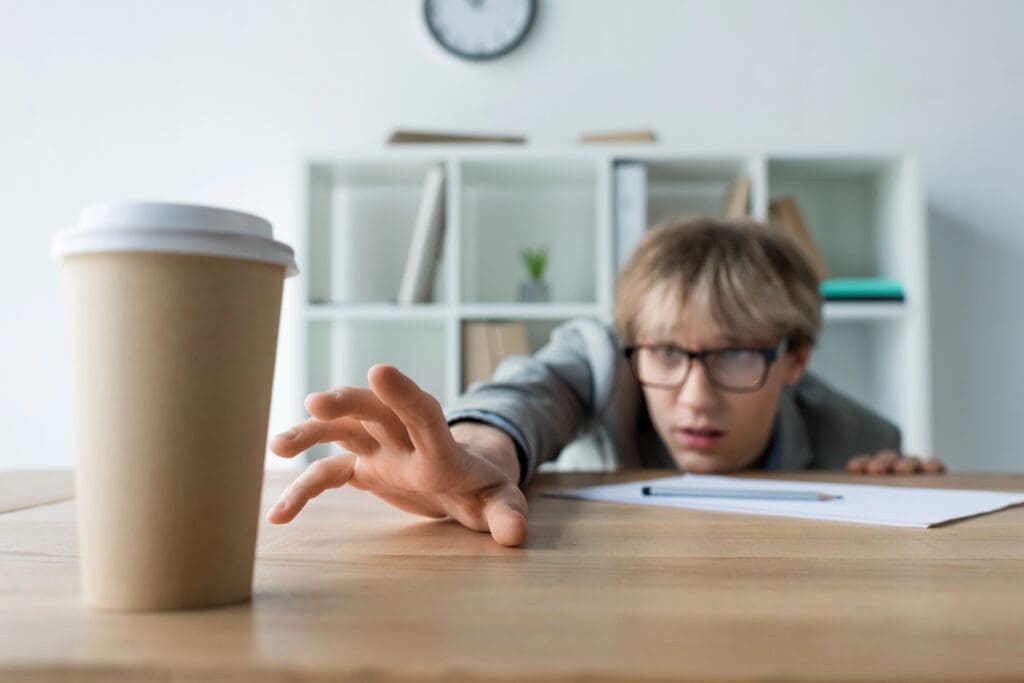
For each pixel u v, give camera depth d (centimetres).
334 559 39
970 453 242
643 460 135
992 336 243
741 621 27
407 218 248
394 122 248
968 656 23
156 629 26
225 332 28
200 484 28
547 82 246
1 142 253
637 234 214
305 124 250
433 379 246
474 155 214
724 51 245
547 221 248
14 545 44
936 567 37
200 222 27
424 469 46
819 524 52
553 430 91
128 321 27
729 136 245
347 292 248
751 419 116
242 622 27
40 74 253
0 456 249
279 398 239
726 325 114
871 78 245
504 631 26
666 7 245
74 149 253
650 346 120
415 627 26
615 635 25
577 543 45
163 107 252
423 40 248
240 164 251
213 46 251
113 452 28
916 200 210
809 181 244
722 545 44
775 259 123
